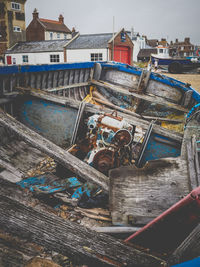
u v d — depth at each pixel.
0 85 3.97
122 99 7.64
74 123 4.43
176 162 2.88
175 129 6.18
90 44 19.53
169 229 2.14
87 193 3.13
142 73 7.17
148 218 2.60
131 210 2.69
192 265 1.63
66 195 3.09
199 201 1.89
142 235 2.26
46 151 3.12
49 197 3.06
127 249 2.00
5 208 2.11
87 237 2.04
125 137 3.85
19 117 4.67
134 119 4.02
